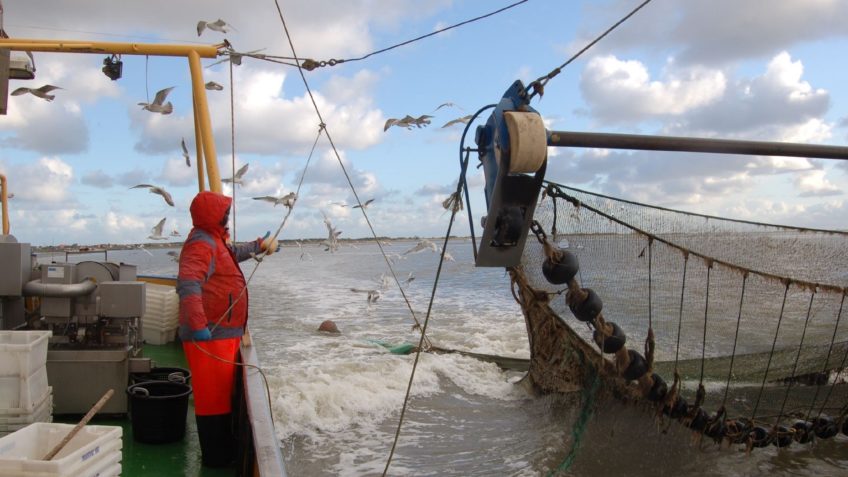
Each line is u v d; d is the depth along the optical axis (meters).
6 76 6.64
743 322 6.23
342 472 6.41
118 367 5.73
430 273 37.81
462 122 4.10
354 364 10.38
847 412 6.64
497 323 16.61
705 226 6.02
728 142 4.01
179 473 4.79
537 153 3.30
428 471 6.39
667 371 6.06
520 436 7.22
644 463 6.09
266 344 13.58
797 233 6.21
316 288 29.86
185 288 4.52
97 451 3.36
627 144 3.76
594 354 6.54
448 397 8.88
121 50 6.71
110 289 5.91
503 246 3.72
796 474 6.33
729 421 6.13
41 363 4.85
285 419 7.76
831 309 6.33
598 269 6.04
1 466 3.03
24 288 5.90
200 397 4.79
